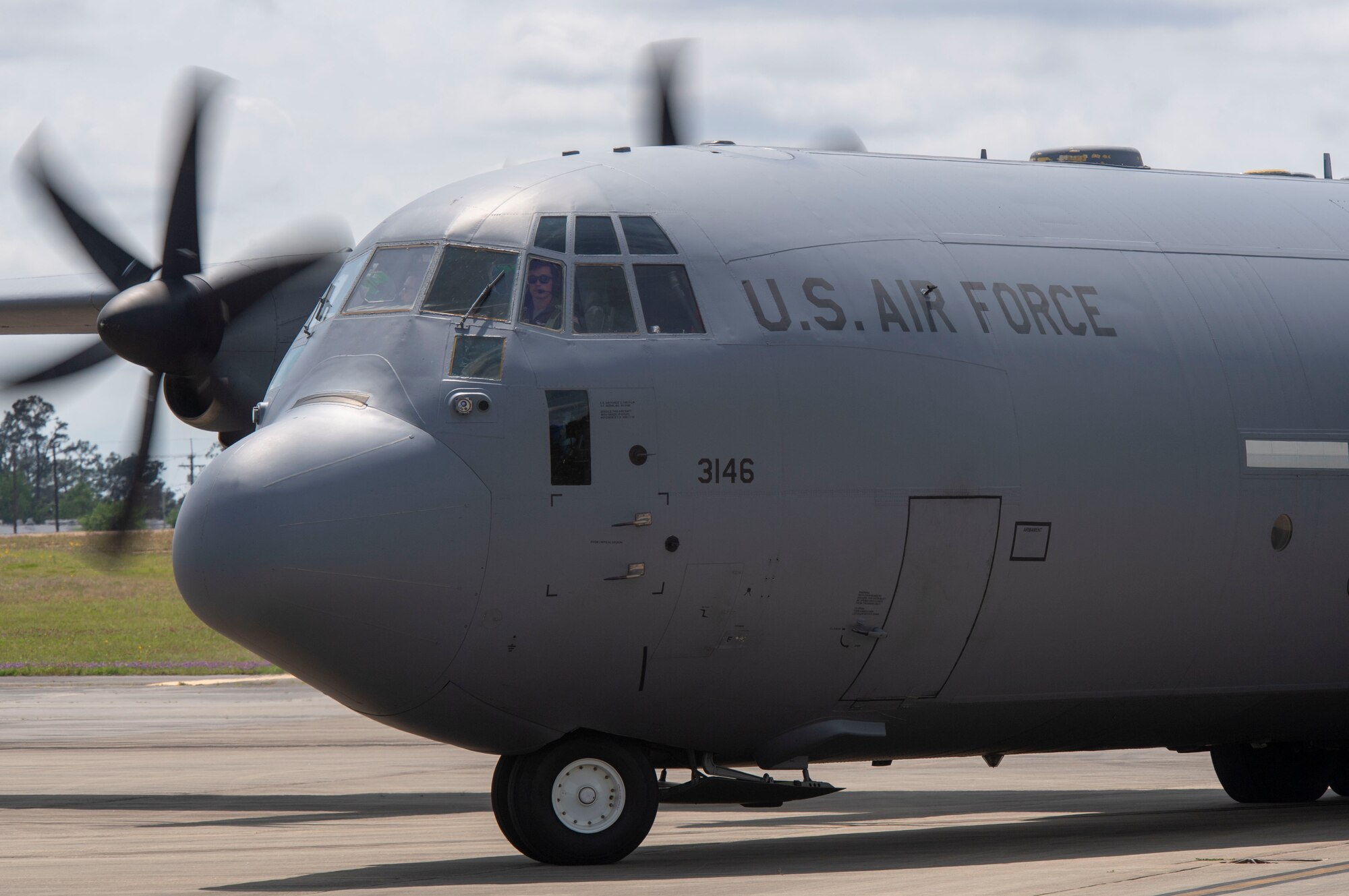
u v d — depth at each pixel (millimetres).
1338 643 47906
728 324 41406
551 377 39875
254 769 77125
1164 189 51875
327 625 38312
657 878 38438
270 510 38000
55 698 121125
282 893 37500
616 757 41625
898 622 42125
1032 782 72562
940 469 42125
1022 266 45781
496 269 41531
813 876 38344
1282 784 60094
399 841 50531
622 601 39594
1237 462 45719
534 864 42688
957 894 34281
